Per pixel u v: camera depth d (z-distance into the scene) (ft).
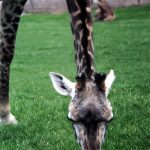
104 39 70.74
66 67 52.16
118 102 32.83
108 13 96.99
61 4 120.57
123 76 43.86
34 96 36.88
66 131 27.40
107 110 18.54
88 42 21.97
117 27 84.33
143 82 40.09
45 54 62.69
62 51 64.85
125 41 67.51
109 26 86.84
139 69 47.29
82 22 22.49
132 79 42.01
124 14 106.22
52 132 27.27
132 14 105.09
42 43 73.26
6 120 29.14
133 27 82.48
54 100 34.88
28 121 29.43
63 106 32.71
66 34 82.28
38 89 40.04
